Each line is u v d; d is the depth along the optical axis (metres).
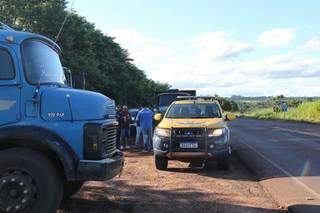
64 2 28.12
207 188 8.73
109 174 5.88
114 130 6.53
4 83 5.79
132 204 7.14
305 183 9.22
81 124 5.84
